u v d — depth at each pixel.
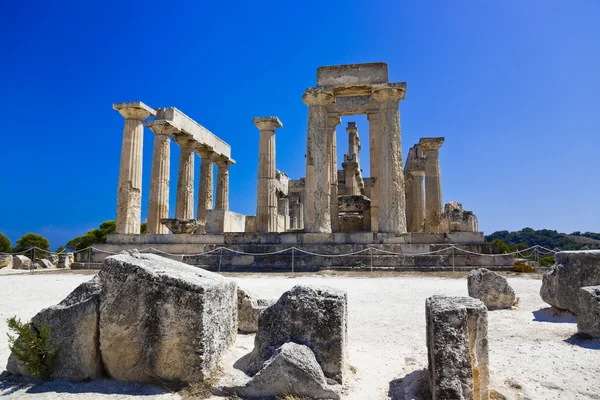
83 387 5.10
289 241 19.27
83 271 18.95
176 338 5.09
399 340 7.21
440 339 4.47
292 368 4.82
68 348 5.39
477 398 4.45
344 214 28.56
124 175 22.30
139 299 5.27
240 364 5.47
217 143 29.44
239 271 17.45
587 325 7.14
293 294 5.36
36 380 5.32
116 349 5.28
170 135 24.83
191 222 21.62
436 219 26.78
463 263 16.97
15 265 25.11
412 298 10.79
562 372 5.57
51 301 10.84
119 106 22.56
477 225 22.44
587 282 8.41
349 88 20.34
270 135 23.83
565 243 68.44
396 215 18.92
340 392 4.83
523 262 18.39
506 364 5.87
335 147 26.02
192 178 26.39
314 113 20.25
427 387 4.86
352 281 13.76
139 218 22.81
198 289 5.12
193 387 4.91
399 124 19.70
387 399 4.90
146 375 5.16
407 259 17.17
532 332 7.56
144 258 6.04
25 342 5.37
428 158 27.52
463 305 4.70
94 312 5.38
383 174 19.31
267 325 5.36
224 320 5.84
